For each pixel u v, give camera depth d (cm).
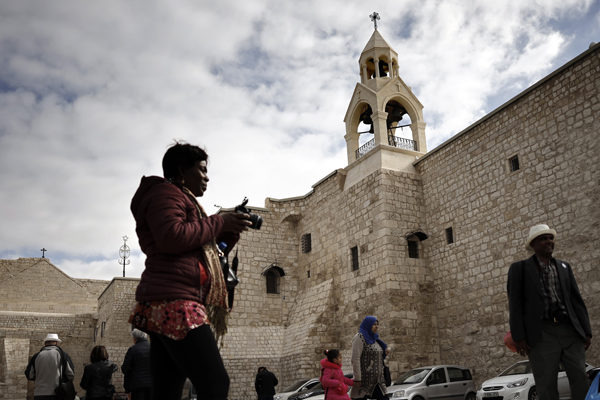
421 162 2980
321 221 3400
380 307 2727
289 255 3572
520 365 1794
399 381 2011
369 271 2866
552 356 632
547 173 2242
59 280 5141
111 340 3806
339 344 3062
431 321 2705
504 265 2378
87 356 4431
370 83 3234
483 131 2591
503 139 2475
